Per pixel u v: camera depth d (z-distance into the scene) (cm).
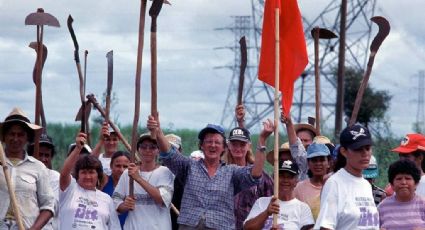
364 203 998
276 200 1075
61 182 1174
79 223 1162
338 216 995
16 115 1091
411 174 1097
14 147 1085
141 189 1174
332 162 1235
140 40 1134
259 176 1138
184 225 1149
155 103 1141
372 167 1224
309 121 1453
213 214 1146
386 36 1230
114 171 1288
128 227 1170
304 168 1223
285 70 1174
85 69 1312
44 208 1094
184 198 1159
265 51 1173
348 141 1000
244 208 1215
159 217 1171
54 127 3206
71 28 1276
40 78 1241
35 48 1280
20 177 1080
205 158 1166
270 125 1134
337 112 3167
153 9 1127
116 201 1188
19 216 1042
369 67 1238
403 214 1098
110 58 1245
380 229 1104
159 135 1147
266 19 1171
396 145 2727
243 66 1287
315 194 1184
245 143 1234
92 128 2783
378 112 4038
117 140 1396
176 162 1163
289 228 1127
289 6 1171
